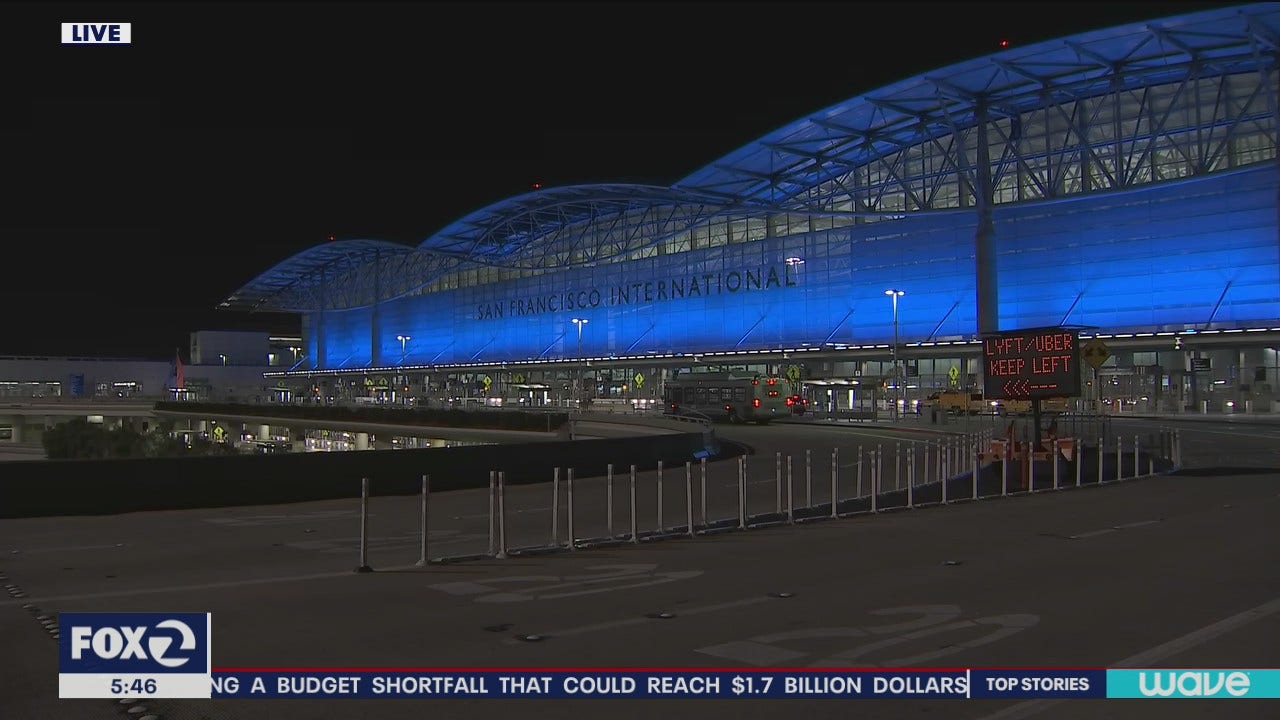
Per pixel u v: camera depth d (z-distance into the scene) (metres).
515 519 18.12
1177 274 66.62
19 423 117.06
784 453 35.69
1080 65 65.12
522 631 8.55
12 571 12.30
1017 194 74.06
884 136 77.62
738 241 93.06
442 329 126.44
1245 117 62.88
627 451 30.06
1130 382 68.69
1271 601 9.43
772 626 8.61
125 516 19.55
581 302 107.25
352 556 13.63
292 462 22.89
